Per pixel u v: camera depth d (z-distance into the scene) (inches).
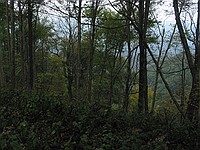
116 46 1113.4
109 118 343.3
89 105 395.9
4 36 1067.3
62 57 1230.3
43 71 1264.8
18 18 1024.9
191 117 350.0
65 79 1163.3
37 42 1259.2
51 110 371.6
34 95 467.2
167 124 316.2
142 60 518.6
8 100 444.1
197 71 362.9
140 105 512.1
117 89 1074.7
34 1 680.4
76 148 263.9
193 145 276.7
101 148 256.1
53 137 280.8
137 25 509.4
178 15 405.1
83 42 1209.4
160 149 237.5
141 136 284.4
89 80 846.5
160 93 958.4
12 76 845.8
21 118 352.8
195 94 347.3
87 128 309.7
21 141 250.1
